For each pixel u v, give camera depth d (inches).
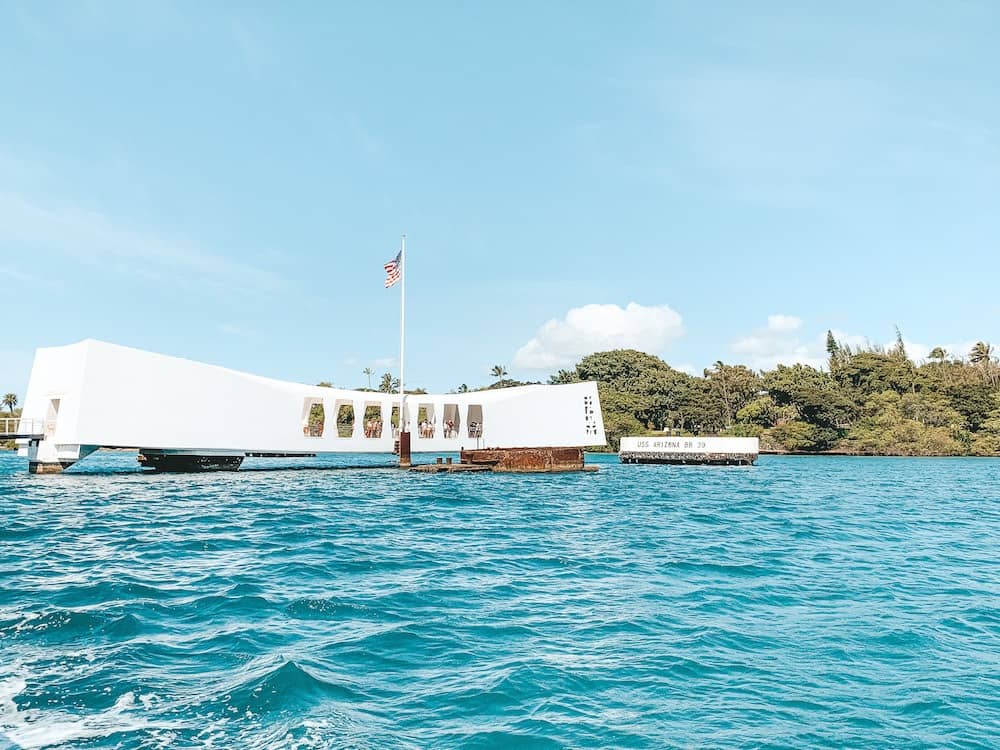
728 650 384.2
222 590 501.7
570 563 642.2
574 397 2380.7
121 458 3034.0
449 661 358.0
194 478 1633.9
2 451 4210.1
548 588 535.5
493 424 2251.5
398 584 538.9
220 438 1753.2
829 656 377.1
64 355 1625.2
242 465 2220.7
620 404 4776.1
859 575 603.5
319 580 547.2
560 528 888.9
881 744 271.1
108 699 295.9
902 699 317.4
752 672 349.7
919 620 451.8
